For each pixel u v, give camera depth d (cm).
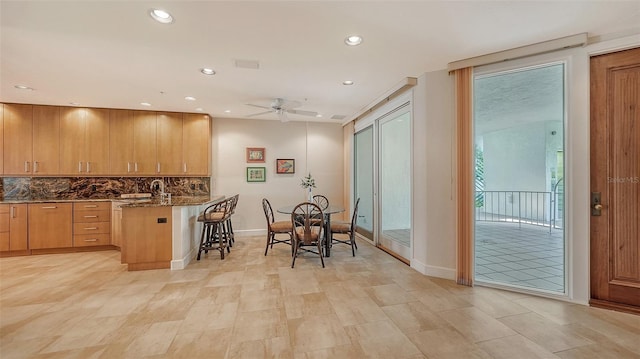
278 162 580
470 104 289
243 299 263
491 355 178
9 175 435
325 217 411
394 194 428
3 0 183
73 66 295
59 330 209
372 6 195
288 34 233
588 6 197
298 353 182
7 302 257
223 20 211
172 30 225
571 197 251
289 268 355
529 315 230
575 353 179
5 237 407
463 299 261
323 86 366
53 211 426
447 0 189
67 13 200
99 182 486
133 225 346
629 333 201
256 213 570
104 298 266
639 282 231
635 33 228
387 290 283
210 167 535
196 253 420
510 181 461
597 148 245
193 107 471
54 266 366
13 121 436
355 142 571
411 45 255
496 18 212
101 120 470
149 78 332
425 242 328
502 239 452
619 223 238
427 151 323
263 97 413
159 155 494
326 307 246
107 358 176
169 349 186
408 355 179
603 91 242
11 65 292
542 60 261
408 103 370
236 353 182
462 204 296
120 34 230
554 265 335
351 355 179
